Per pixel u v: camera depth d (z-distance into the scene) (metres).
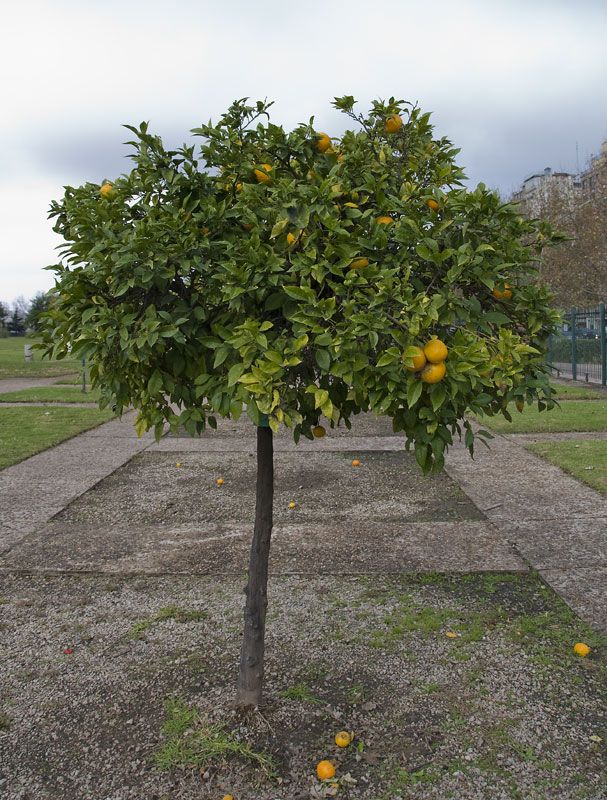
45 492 6.99
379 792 2.58
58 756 2.81
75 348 2.23
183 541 5.44
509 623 3.91
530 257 2.50
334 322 2.17
